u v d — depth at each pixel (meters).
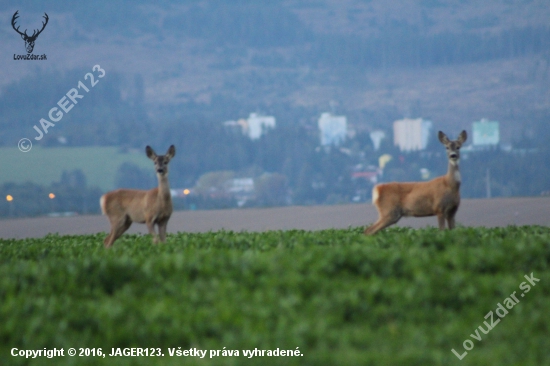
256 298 37.59
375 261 42.44
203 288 39.41
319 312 36.00
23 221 185.38
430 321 35.56
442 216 61.59
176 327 35.28
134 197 63.31
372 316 35.84
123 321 36.41
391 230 68.81
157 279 41.09
